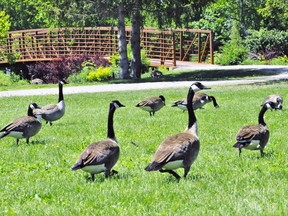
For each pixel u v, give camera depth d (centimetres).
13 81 4925
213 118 1936
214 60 5538
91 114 2248
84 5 4034
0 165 1245
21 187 1016
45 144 1513
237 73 4172
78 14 4084
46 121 1927
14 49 5425
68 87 3600
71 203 889
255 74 4072
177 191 930
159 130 1717
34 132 1492
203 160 1204
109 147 986
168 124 1848
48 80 4856
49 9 4106
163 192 927
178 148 917
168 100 2650
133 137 1587
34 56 5488
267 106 1209
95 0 4050
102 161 966
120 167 1152
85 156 960
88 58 4884
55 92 3297
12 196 957
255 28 6619
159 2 4016
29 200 924
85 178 1068
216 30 6550
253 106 2253
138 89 3250
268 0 5956
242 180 1006
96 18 4147
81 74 4312
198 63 5056
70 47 5459
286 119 1858
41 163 1234
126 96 2886
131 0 3991
